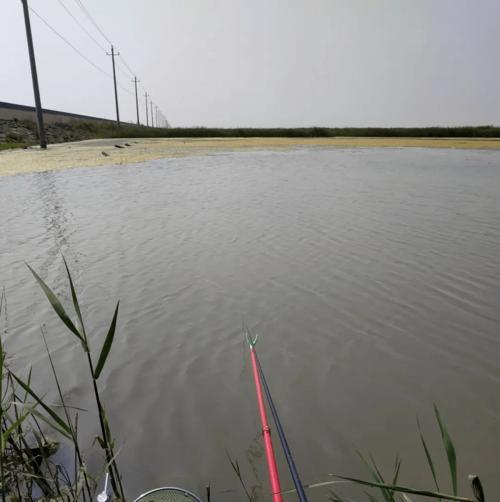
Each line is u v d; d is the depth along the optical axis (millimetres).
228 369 3330
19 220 7773
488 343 3725
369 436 2656
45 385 3104
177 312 4234
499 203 9539
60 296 4594
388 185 11930
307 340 3746
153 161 18984
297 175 14070
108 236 6754
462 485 2312
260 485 2297
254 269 5352
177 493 2064
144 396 2994
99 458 2434
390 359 3477
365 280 5039
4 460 2094
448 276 5176
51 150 25688
